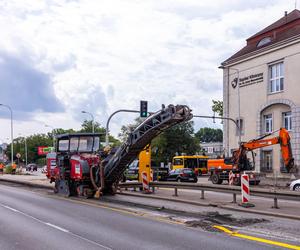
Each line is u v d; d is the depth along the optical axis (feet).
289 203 51.34
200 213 41.83
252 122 144.15
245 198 46.70
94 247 27.61
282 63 133.90
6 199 61.41
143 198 59.93
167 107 53.42
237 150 96.27
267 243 27.94
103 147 69.05
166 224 36.35
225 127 156.66
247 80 147.02
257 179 99.04
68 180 66.08
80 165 62.28
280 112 133.90
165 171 129.18
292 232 31.83
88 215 42.96
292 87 127.95
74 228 35.12
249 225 35.09
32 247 27.86
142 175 66.95
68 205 52.70
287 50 130.21
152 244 28.22
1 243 29.25
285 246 26.94
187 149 255.29
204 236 30.60
